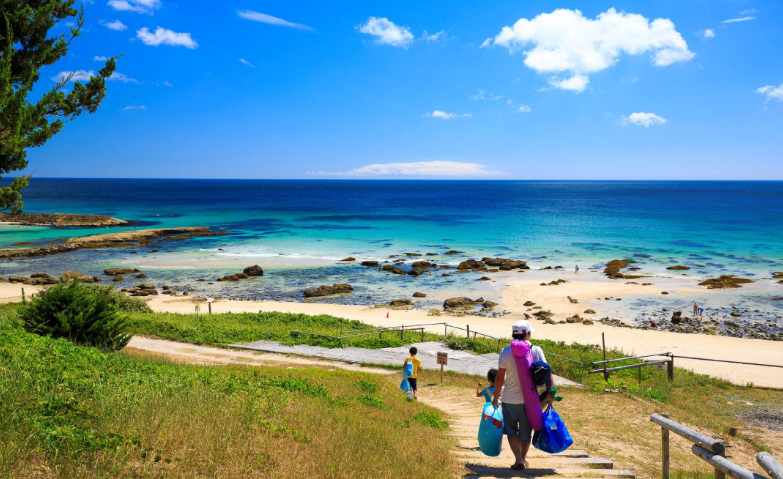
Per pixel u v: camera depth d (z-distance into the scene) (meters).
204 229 85.44
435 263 57.53
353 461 6.41
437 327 32.06
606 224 95.69
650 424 11.55
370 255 62.78
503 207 148.88
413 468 6.54
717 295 41.78
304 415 8.29
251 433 6.70
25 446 4.74
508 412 6.66
